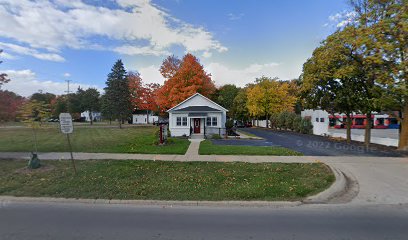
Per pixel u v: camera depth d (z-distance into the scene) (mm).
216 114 28250
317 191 7125
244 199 6543
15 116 13289
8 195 6777
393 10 13719
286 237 4426
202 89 37969
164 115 52281
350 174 9242
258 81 47062
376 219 5336
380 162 11258
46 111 15672
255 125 58750
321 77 17406
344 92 17469
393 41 13164
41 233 4578
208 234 4543
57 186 7414
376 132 34625
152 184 7656
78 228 4812
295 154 12805
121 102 43812
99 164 10133
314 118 36031
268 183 7773
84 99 67062
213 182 7887
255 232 4641
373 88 15250
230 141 20703
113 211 5797
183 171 9195
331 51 16031
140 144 16844
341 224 5047
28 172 8906
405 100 14938
